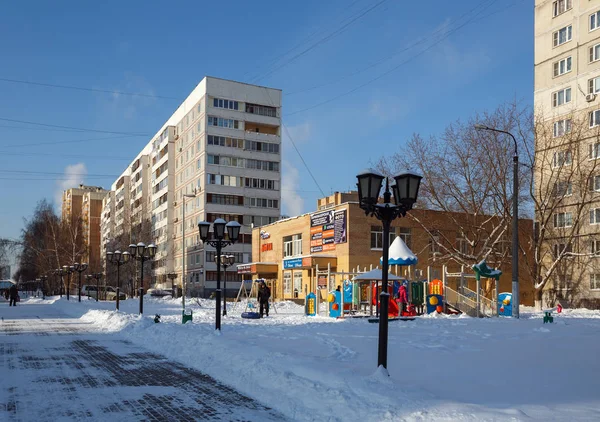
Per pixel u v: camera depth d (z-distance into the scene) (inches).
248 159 3292.3
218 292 789.9
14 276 6156.5
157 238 3927.2
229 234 808.9
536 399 330.0
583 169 1775.3
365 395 331.9
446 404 307.0
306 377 394.0
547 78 2010.3
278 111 3390.7
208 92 3216.0
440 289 1259.2
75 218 3646.7
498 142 1641.2
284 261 2053.4
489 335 761.6
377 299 1172.5
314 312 1278.3
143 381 436.5
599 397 336.8
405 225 1900.8
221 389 403.2
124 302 2256.4
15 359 563.5
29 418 320.2
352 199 2596.0
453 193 1679.4
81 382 432.1
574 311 1529.3
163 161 3826.3
